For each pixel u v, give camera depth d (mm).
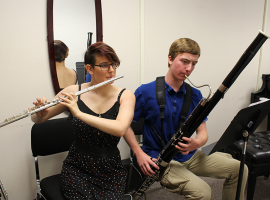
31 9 1585
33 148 1464
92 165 1134
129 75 2074
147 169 1247
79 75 1827
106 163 1144
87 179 1134
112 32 1909
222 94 1040
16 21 1551
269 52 2947
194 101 1421
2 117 1610
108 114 1140
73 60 1780
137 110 1438
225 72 2656
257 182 2104
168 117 1363
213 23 2428
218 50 2539
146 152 1450
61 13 1670
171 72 1360
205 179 2174
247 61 969
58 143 1546
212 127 2730
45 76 1714
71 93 968
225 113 2793
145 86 1429
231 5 2490
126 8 1931
